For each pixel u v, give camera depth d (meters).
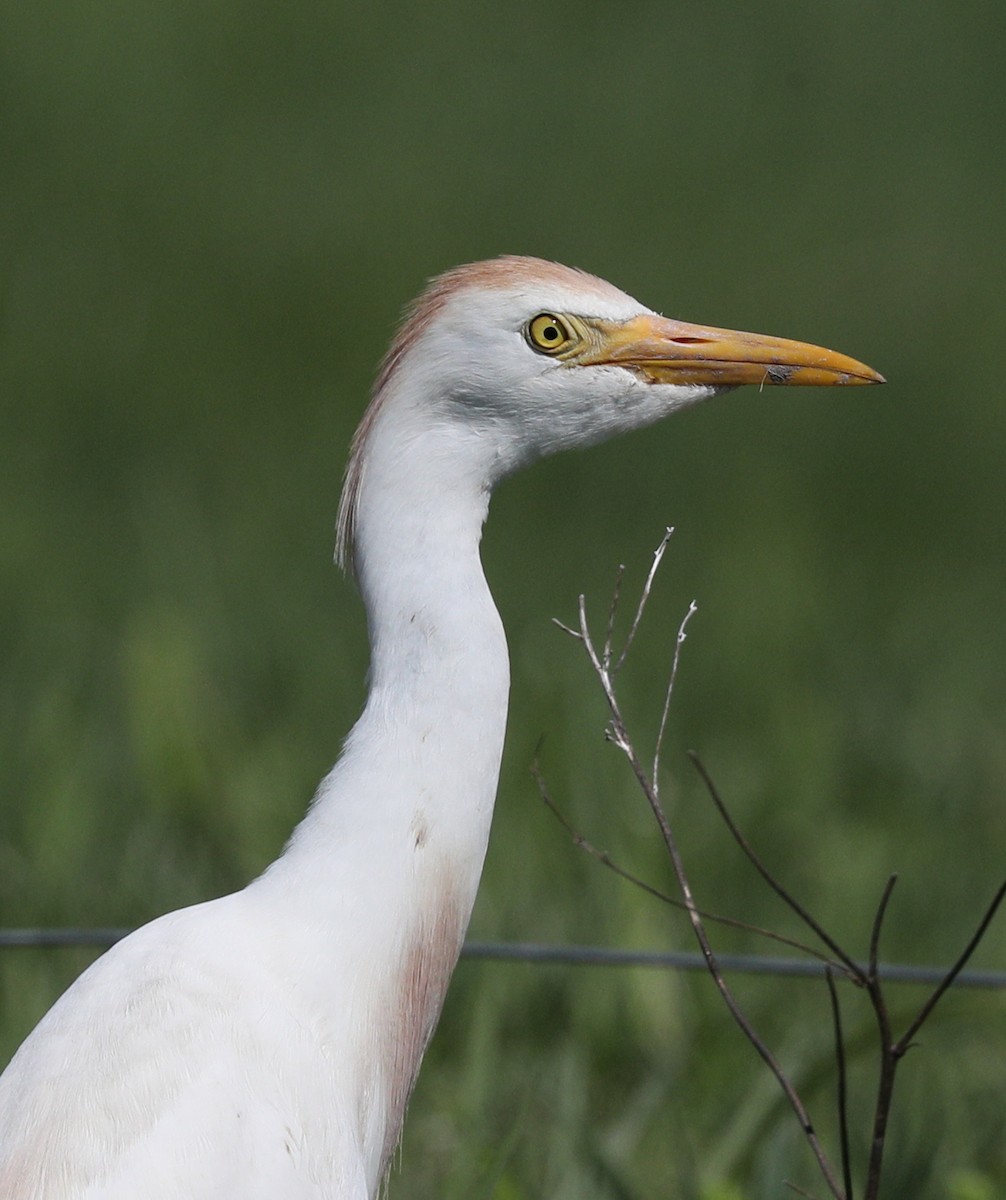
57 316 19.19
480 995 7.89
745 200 22.45
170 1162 5.01
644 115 24.64
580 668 10.59
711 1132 7.50
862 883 9.41
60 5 24.97
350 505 5.86
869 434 18.05
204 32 25.66
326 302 20.16
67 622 12.57
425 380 5.78
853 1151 7.35
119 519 15.16
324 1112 5.30
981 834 10.50
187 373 18.75
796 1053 7.67
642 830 8.95
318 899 5.50
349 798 5.55
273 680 11.78
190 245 21.22
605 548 14.89
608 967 8.41
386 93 25.03
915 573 15.41
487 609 5.68
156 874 8.98
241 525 14.88
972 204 22.27
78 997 5.39
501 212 22.05
